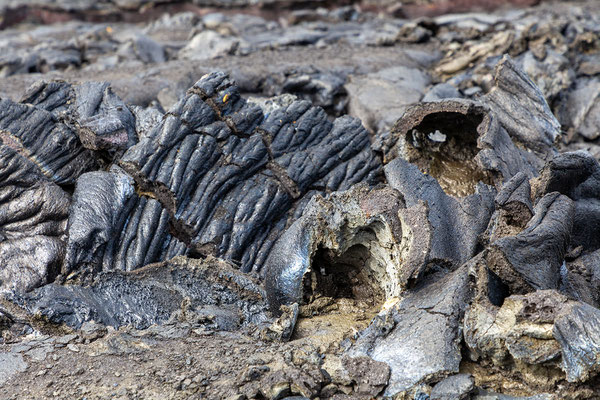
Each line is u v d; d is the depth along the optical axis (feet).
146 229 28.60
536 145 33.86
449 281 23.63
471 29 60.08
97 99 33.30
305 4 82.79
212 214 30.53
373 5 81.76
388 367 21.44
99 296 25.94
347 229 25.80
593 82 49.24
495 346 20.98
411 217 24.39
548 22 55.52
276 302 25.67
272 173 32.42
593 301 25.36
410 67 52.90
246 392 20.70
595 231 28.94
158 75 47.21
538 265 22.54
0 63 54.08
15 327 24.70
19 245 26.50
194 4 85.46
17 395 21.09
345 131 34.73
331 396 21.21
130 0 85.66
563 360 19.53
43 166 29.40
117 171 29.48
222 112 32.09
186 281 27.66
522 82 35.14
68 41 64.03
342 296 27.68
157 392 21.02
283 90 46.91
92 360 22.85
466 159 34.12
